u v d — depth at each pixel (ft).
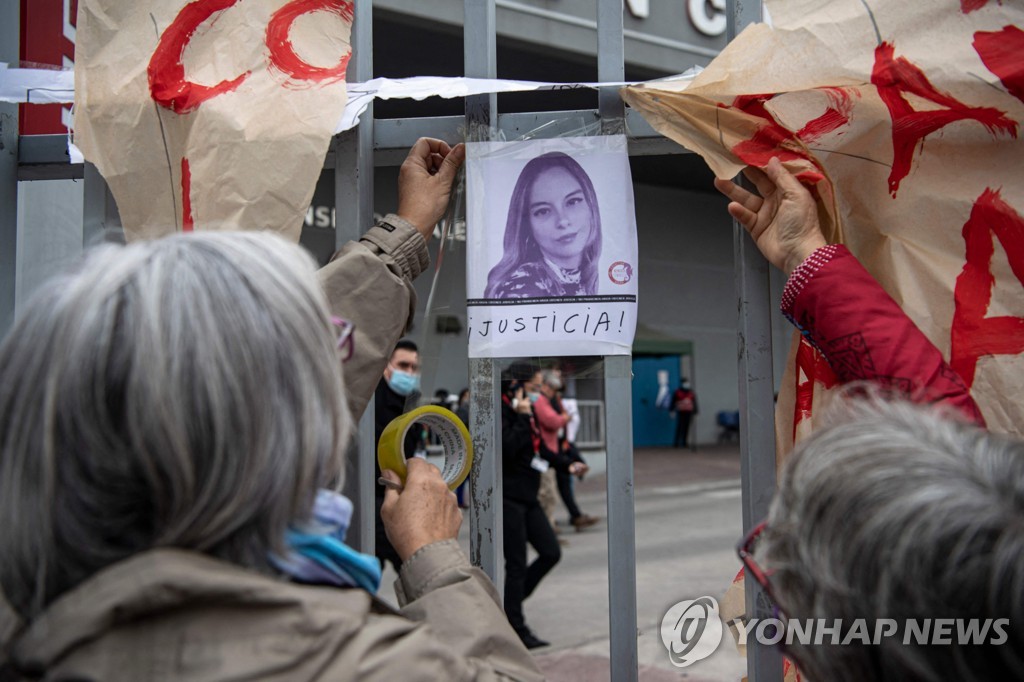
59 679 1.91
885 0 3.76
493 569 4.25
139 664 1.93
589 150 4.27
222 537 2.08
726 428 51.85
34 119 5.95
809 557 2.04
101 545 2.02
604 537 20.44
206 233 2.33
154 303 2.04
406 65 25.02
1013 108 3.68
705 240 51.13
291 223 4.08
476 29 4.37
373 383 3.65
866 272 3.58
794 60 3.83
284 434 2.11
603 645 11.39
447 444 3.81
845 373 3.49
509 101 19.67
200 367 2.00
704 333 51.13
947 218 3.89
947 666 1.84
